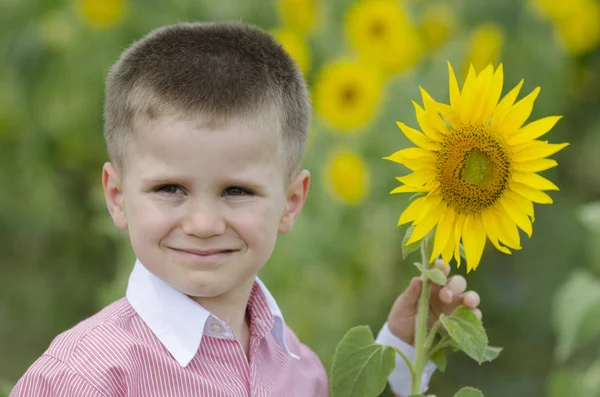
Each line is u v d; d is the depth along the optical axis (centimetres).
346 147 604
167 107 258
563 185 759
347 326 591
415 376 297
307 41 654
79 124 700
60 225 733
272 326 296
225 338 278
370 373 294
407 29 606
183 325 272
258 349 297
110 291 553
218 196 261
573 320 466
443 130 272
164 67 265
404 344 328
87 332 265
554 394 489
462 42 646
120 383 259
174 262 263
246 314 302
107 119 282
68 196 738
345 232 598
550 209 721
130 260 550
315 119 615
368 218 604
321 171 602
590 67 771
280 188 276
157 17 682
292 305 573
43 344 708
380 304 612
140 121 261
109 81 283
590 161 757
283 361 307
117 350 262
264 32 295
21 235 757
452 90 270
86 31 691
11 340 709
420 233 273
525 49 698
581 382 483
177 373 268
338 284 593
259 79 271
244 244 266
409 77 623
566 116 761
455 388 662
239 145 259
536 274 697
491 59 635
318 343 584
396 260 614
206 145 256
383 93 597
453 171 271
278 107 274
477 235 276
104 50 684
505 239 276
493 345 686
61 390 255
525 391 649
